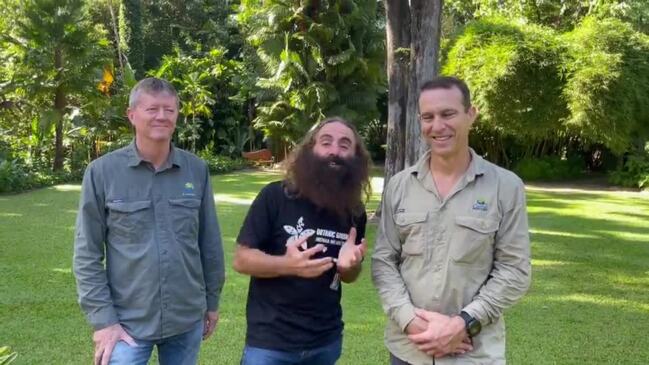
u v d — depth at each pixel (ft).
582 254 22.09
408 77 25.07
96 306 6.98
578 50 47.16
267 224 6.84
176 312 7.30
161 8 79.41
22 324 13.62
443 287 6.30
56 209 32.07
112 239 7.18
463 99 6.37
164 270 7.18
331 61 53.52
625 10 51.96
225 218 29.09
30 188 43.01
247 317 7.04
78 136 52.31
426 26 24.13
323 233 6.81
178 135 62.75
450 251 6.29
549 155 55.62
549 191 44.45
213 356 11.94
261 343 6.75
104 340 6.95
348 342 12.78
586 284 17.92
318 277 6.74
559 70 46.91
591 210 33.86
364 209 7.20
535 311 15.23
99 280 7.05
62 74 47.96
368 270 18.76
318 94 53.16
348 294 16.37
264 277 6.72
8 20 49.01
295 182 6.86
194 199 7.51
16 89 47.70
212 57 66.69
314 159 6.83
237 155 67.77
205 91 61.62
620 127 46.14
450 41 52.49
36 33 46.96
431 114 6.35
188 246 7.41
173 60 64.39
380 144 69.72
